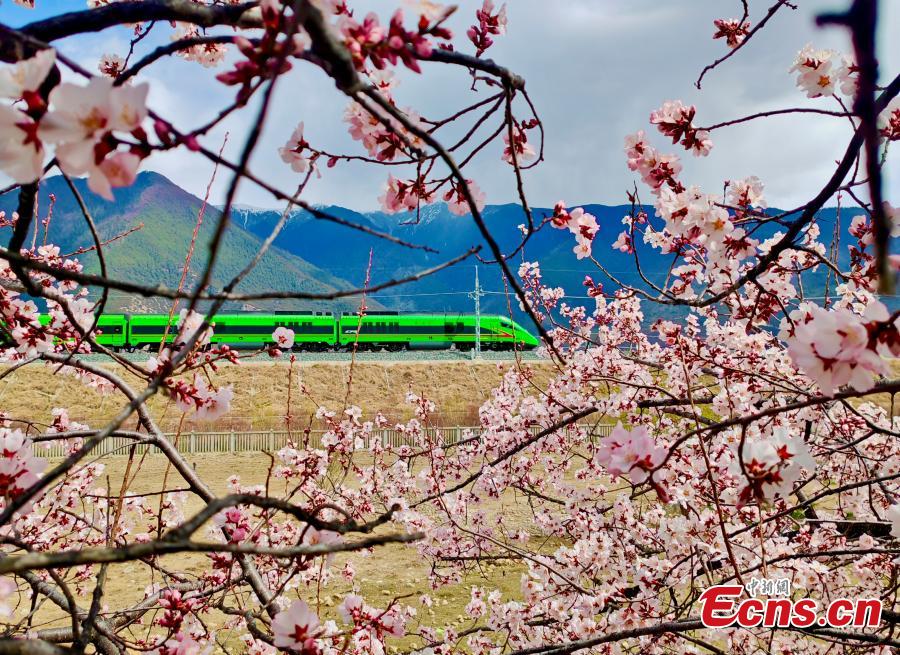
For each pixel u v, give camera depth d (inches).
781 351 222.4
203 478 778.8
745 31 153.4
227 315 1669.5
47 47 47.3
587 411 228.5
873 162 21.2
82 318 131.0
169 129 47.0
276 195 58.1
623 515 247.6
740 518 199.5
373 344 1791.3
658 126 133.6
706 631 189.6
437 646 225.3
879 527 210.5
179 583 158.7
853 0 15.5
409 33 65.7
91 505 259.8
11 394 1151.0
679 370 229.5
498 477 298.2
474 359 1605.6
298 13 40.9
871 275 138.3
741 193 140.6
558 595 220.8
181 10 59.6
